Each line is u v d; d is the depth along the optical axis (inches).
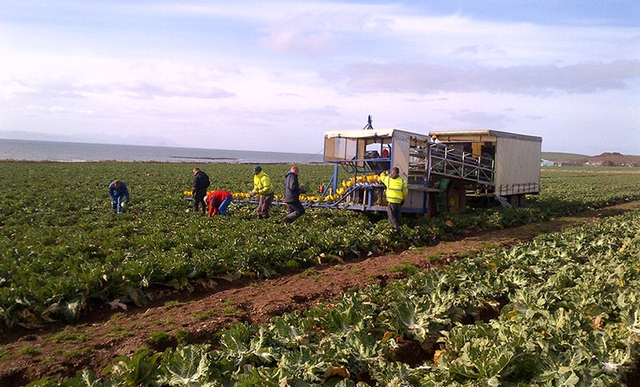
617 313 333.1
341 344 267.3
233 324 308.5
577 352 247.1
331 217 775.1
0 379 259.0
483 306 366.6
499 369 230.8
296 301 398.3
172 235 598.2
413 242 658.8
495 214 868.0
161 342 307.3
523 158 1110.4
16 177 1438.2
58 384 219.5
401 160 727.7
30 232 581.9
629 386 266.4
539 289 357.4
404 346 301.3
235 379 229.5
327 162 812.0
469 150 1032.2
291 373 224.4
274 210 864.3
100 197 1020.5
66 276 400.8
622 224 753.6
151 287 408.5
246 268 465.1
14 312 327.9
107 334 315.3
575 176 3065.9
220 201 800.3
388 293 367.9
